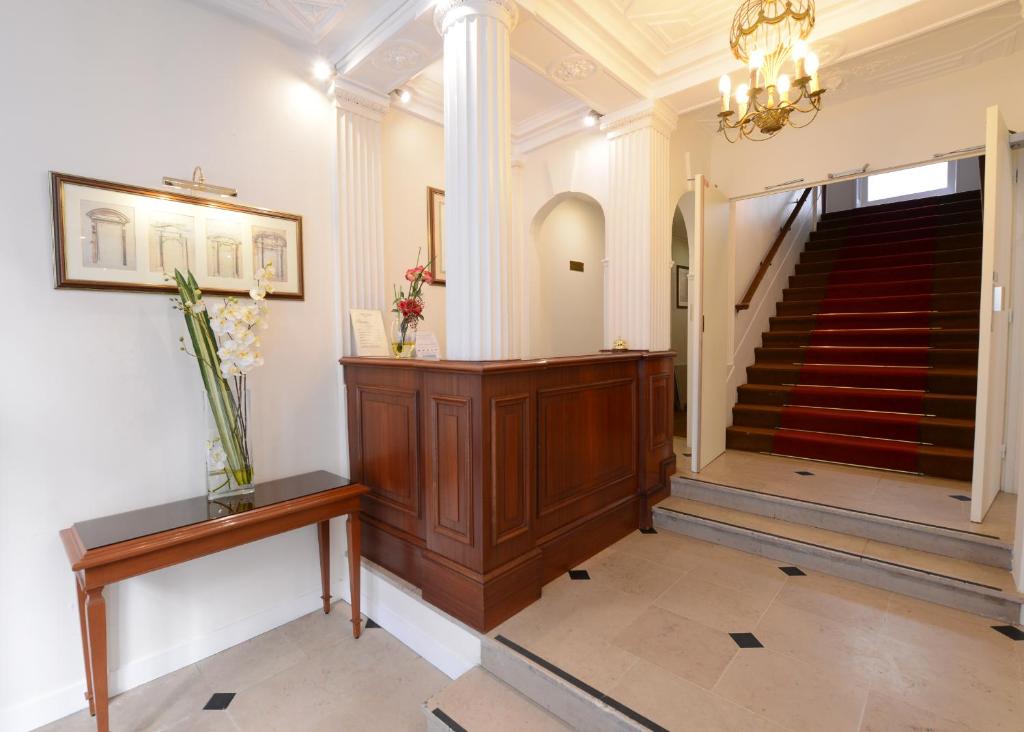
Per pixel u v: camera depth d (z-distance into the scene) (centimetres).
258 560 248
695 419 350
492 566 203
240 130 242
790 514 287
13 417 183
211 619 231
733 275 439
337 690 204
